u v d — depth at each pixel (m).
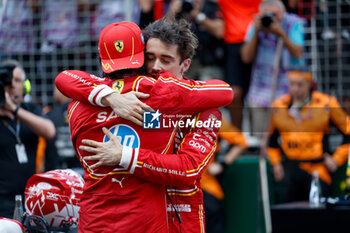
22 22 18.33
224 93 8.12
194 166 7.71
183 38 8.75
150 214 7.64
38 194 9.00
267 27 17.19
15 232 8.58
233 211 17.97
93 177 7.80
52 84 18.17
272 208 13.80
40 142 14.98
